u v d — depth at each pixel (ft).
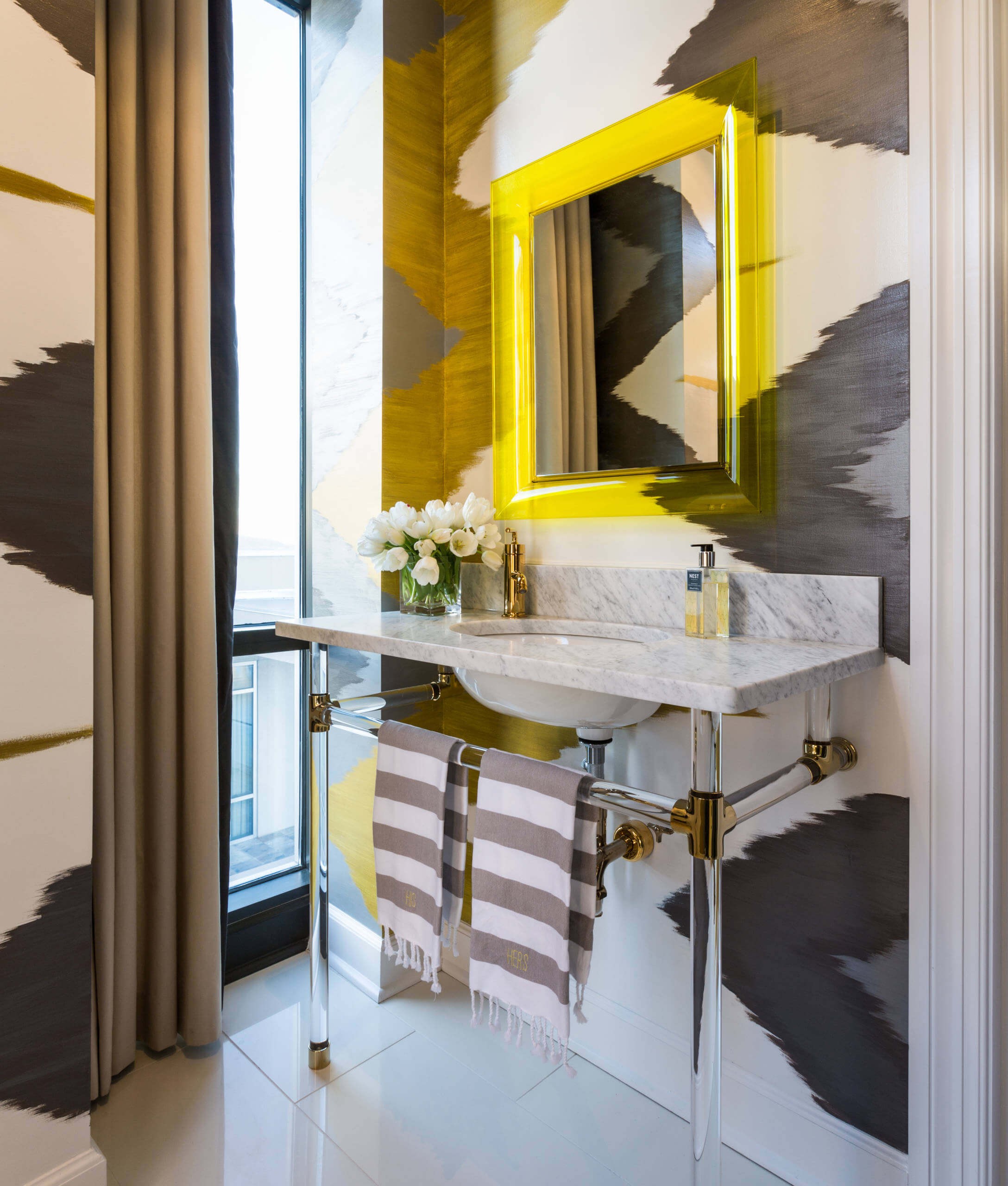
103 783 4.44
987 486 3.20
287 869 6.79
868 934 3.63
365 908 5.82
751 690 2.51
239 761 6.48
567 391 4.91
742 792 3.00
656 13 4.38
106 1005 4.50
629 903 4.67
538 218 5.07
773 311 3.88
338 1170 4.00
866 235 3.55
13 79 3.29
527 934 3.34
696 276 4.18
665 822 2.82
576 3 4.86
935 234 3.28
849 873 3.68
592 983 4.90
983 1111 3.25
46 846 3.49
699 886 2.78
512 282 5.27
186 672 4.93
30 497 3.41
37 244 3.40
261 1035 5.20
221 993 5.08
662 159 4.34
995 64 3.17
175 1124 4.33
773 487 3.92
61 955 3.54
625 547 4.67
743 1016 4.13
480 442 5.71
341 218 6.00
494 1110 4.47
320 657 4.73
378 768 4.24
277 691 6.68
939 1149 3.36
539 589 5.07
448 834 3.97
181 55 4.89
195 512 4.91
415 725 5.84
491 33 5.50
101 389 4.43
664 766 4.46
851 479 3.64
